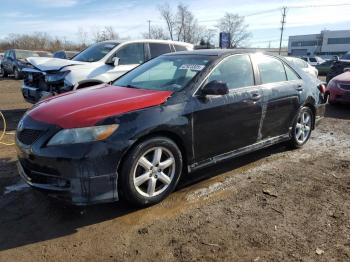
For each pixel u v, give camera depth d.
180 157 4.12
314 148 6.13
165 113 3.89
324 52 86.44
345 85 9.73
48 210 3.91
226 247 3.24
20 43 57.88
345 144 6.41
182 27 57.69
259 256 3.12
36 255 3.17
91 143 3.46
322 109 6.38
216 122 4.38
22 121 3.97
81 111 3.67
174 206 4.00
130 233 3.48
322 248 3.22
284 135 5.61
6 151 5.88
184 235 3.44
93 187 3.51
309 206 4.00
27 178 3.79
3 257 3.14
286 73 5.62
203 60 4.66
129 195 3.75
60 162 3.45
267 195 4.28
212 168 5.09
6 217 3.77
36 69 7.92
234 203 4.07
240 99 4.65
